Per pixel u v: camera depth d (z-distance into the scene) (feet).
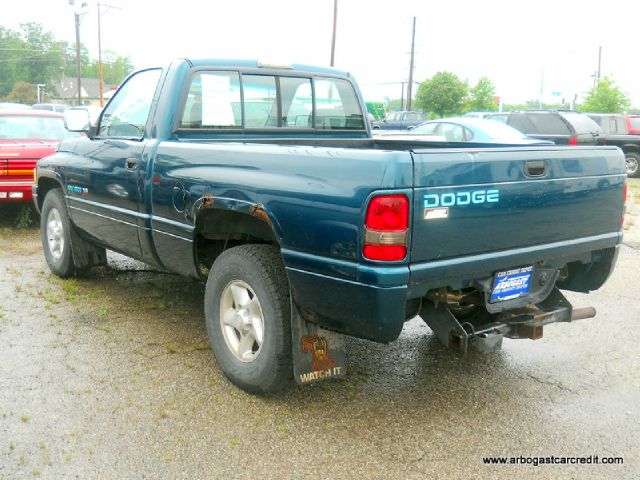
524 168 10.95
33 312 16.61
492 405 12.17
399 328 9.93
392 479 9.74
